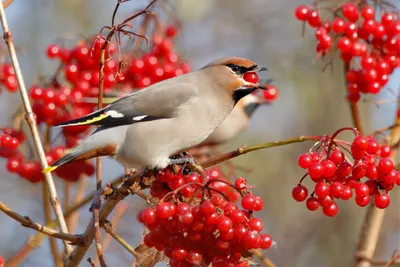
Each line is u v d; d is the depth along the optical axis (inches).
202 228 293.7
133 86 459.5
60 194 589.3
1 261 340.2
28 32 679.7
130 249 343.9
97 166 378.0
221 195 322.3
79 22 688.4
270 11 743.7
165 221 299.1
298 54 725.3
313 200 316.5
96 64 450.0
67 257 339.9
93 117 382.0
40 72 669.3
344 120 700.7
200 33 734.5
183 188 312.0
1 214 636.1
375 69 432.5
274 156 709.9
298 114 714.8
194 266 303.7
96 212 321.7
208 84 409.1
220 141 612.4
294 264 670.5
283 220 691.4
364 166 310.2
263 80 546.3
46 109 445.7
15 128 450.0
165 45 462.0
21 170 445.4
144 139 385.7
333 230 679.7
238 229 293.6
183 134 395.9
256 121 721.0
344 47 424.5
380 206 316.5
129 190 335.3
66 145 460.8
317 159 313.1
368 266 439.8
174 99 398.0
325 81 710.5
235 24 738.8
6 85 460.4
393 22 428.5
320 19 430.3
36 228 323.6
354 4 428.1
